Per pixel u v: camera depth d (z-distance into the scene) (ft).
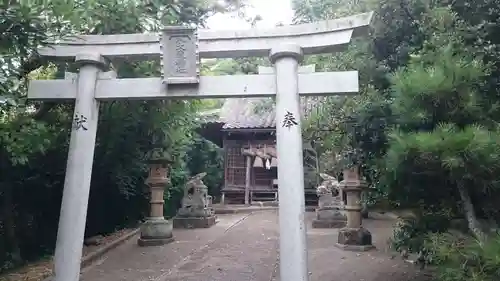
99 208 33.71
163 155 31.19
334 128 20.81
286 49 16.30
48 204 28.53
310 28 16.69
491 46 13.99
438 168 12.31
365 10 19.12
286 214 15.28
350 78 16.31
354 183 27.76
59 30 16.62
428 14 15.69
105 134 28.43
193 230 37.42
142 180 35.70
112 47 17.78
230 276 21.38
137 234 34.24
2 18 12.95
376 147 17.24
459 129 12.21
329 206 39.68
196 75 16.71
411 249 15.24
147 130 30.35
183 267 23.48
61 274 15.72
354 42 18.78
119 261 25.17
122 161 31.99
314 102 29.14
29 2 14.44
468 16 15.33
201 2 26.68
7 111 17.07
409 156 11.88
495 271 10.25
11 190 25.55
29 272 23.04
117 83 17.37
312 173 60.70
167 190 44.06
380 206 19.70
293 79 16.26
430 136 11.38
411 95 12.31
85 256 24.77
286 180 15.51
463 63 12.37
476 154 10.87
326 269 22.16
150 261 25.11
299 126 15.94
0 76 14.93
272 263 24.08
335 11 23.59
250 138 68.08
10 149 18.01
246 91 16.69
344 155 21.13
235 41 16.99
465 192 12.78
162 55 16.85
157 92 17.11
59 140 26.66
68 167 16.71
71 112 26.61
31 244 27.81
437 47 14.02
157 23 24.53
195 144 60.49
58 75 25.21
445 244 11.93
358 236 27.30
